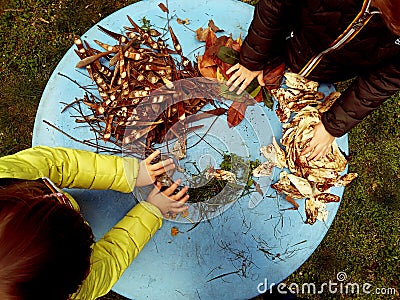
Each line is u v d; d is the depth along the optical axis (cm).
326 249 145
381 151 147
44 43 144
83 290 86
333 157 112
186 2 118
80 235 73
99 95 112
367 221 147
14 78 143
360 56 100
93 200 109
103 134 110
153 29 115
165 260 109
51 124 110
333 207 113
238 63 113
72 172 99
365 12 86
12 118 142
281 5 96
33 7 145
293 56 112
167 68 111
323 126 109
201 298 109
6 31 145
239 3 119
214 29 116
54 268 67
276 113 114
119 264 98
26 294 65
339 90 144
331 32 98
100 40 114
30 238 66
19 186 77
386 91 100
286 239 112
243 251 111
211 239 110
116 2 146
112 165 102
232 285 110
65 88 112
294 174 110
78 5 145
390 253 147
